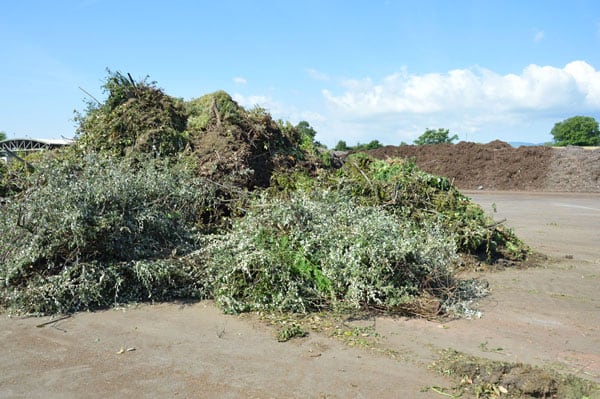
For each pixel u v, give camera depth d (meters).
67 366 3.91
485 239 7.79
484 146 29.80
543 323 5.07
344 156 10.80
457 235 7.36
